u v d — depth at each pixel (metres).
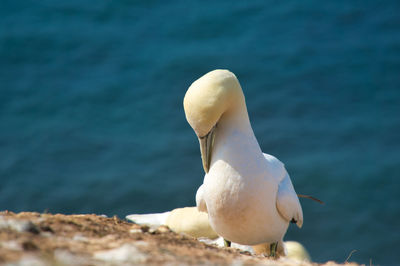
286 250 10.47
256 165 8.32
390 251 18.88
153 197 21.84
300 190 22.00
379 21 33.72
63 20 34.00
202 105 8.15
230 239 9.00
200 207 9.22
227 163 8.31
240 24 33.88
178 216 11.56
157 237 6.81
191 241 7.04
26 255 5.02
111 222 7.46
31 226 5.92
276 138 24.98
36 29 32.97
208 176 8.52
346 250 18.89
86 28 33.28
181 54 31.09
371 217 20.41
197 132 8.48
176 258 5.65
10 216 6.68
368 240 19.38
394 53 30.83
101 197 21.86
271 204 8.52
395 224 20.06
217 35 32.84
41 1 35.62
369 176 22.47
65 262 4.87
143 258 5.43
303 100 27.55
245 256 6.93
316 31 33.00
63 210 21.34
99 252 5.54
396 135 25.02
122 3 35.44
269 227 8.69
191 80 29.11
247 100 27.69
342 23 33.75
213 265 5.54
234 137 8.36
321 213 20.66
